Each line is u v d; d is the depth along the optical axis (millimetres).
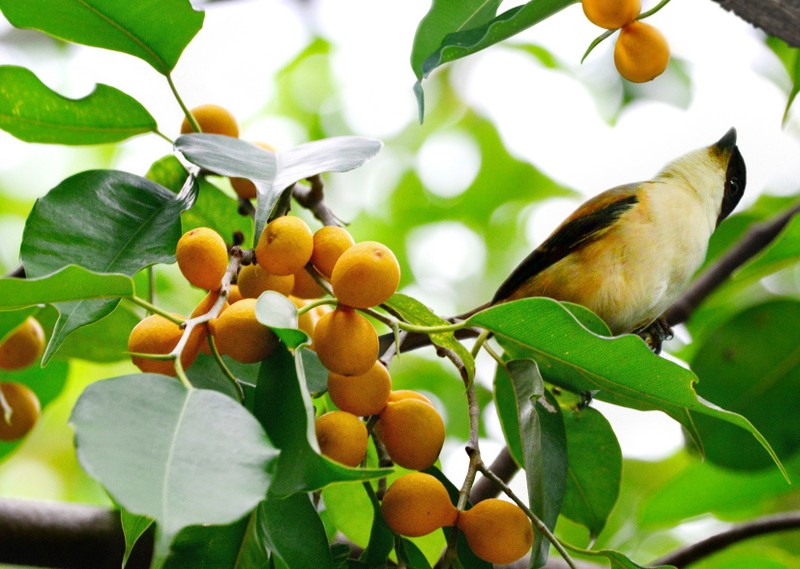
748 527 6109
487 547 3500
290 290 3602
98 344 5957
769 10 4617
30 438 10758
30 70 4547
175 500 2365
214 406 2691
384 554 3824
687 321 7414
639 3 4168
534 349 3736
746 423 3525
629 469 8758
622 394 3924
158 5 4406
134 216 4168
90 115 4836
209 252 3328
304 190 5527
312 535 3311
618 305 6133
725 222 8039
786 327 6352
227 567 3314
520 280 6465
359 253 3148
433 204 11094
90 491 10930
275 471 2758
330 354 3203
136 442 2504
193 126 4812
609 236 6148
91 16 4434
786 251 7027
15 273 5219
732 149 6898
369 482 3879
